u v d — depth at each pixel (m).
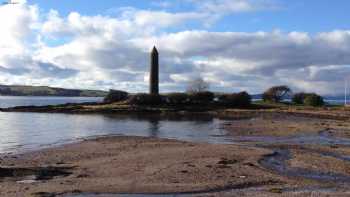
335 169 24.41
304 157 28.89
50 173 23.02
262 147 35.41
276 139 43.41
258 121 69.81
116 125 65.31
